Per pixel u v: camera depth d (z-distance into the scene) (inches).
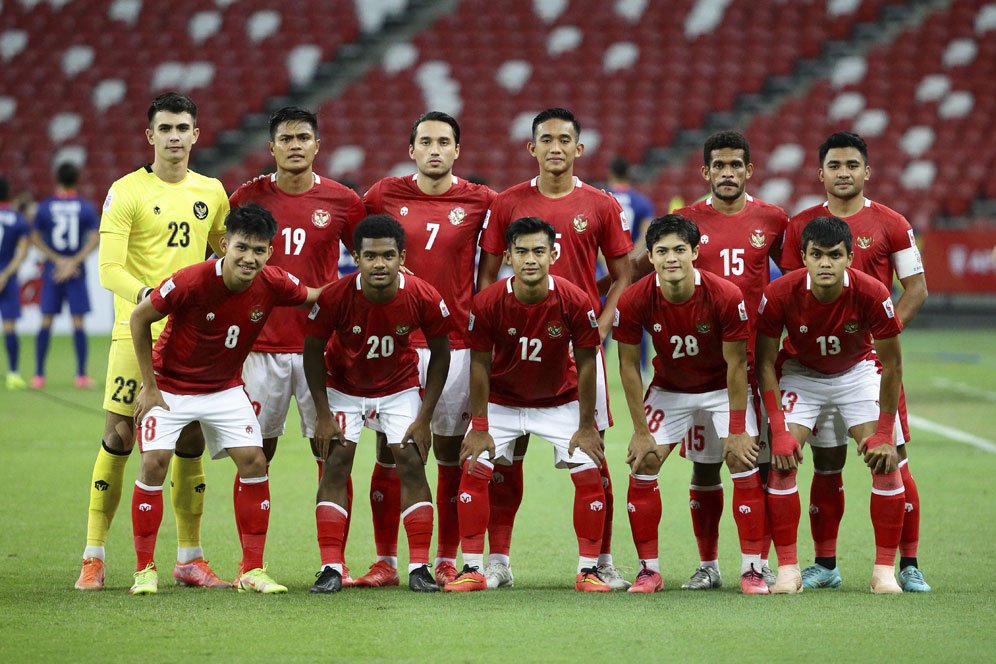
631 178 3073.3
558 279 751.1
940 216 2967.5
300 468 1253.7
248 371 800.9
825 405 780.6
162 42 3341.5
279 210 809.5
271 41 3344.0
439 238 818.8
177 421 737.0
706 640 615.5
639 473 768.9
